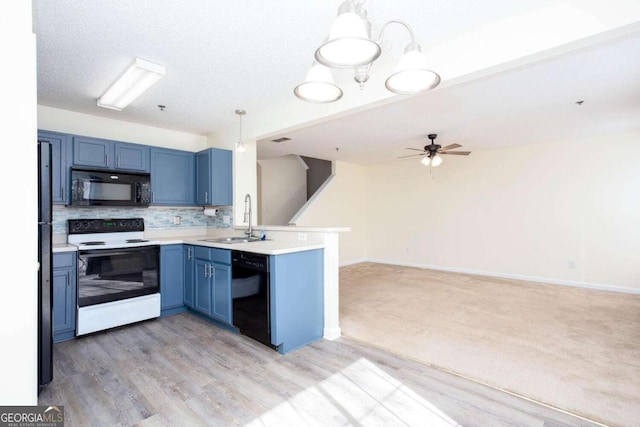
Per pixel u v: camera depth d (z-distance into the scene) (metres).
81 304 2.80
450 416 1.75
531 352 2.53
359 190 7.29
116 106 3.05
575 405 1.84
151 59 2.31
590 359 2.41
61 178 3.00
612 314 3.48
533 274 5.22
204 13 1.79
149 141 3.89
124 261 3.07
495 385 2.06
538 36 1.77
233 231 3.90
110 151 3.33
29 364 1.15
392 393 1.97
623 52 2.23
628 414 1.76
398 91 1.47
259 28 1.95
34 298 1.16
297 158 7.54
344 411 1.79
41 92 2.85
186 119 3.66
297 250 2.60
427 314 3.49
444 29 1.97
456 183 6.04
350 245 6.98
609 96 3.07
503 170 5.50
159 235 3.92
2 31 1.09
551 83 2.76
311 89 1.51
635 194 4.39
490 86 2.82
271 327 2.48
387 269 6.30
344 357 2.46
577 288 4.69
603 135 4.62
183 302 3.54
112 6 1.72
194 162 4.04
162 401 1.89
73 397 1.93
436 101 3.18
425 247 6.45
